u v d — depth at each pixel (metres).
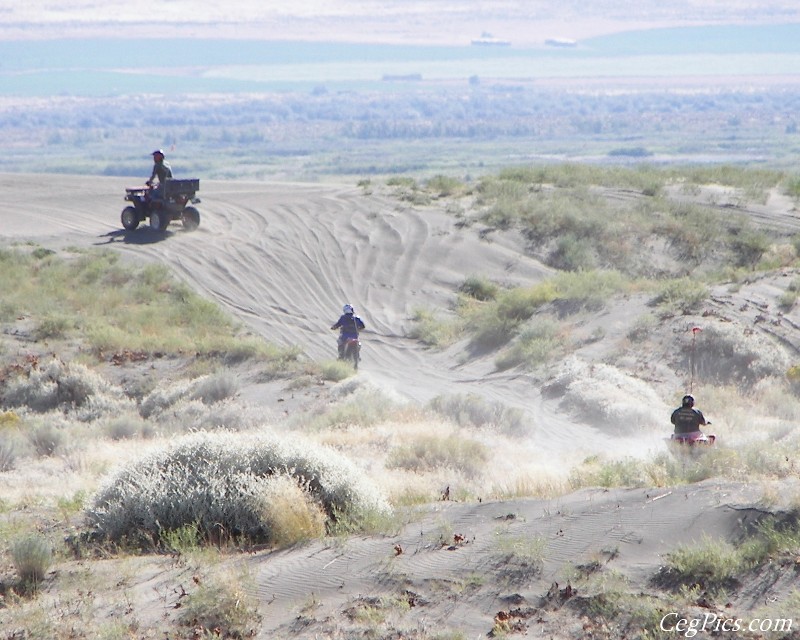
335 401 74.62
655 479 36.94
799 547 26.44
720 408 65.44
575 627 23.66
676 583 25.50
